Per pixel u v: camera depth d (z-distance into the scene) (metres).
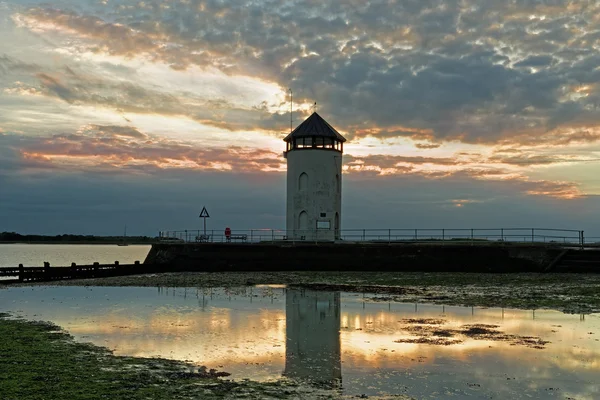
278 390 11.89
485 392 11.91
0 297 29.42
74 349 15.85
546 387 12.27
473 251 40.16
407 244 41.88
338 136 49.34
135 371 13.38
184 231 48.09
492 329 18.88
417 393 11.81
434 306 24.28
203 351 15.75
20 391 11.58
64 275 40.81
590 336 17.59
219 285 34.22
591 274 36.47
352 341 17.08
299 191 48.31
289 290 30.98
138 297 28.69
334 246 42.62
